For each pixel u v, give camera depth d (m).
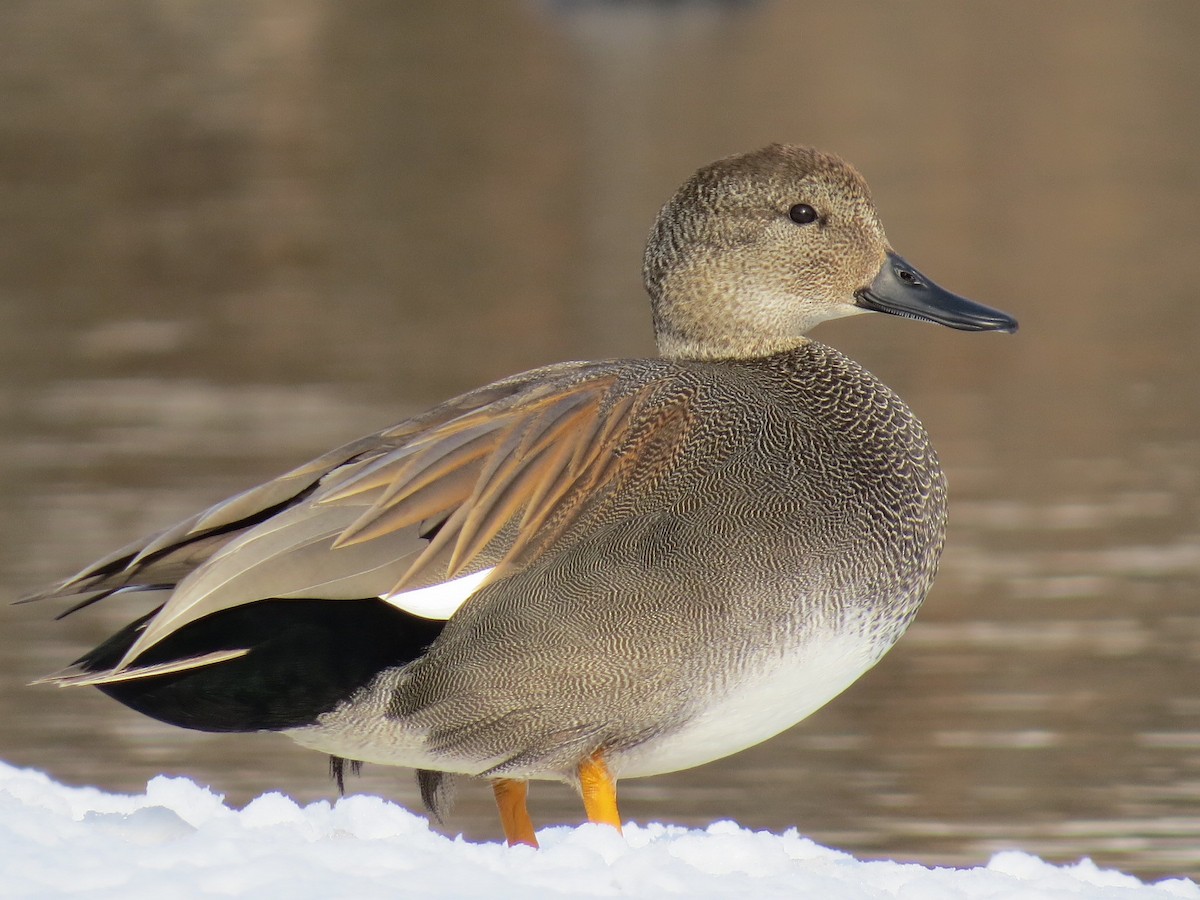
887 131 37.72
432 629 6.82
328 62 49.62
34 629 13.73
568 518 6.95
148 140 37.84
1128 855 9.93
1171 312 24.19
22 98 42.56
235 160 35.97
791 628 7.04
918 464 7.72
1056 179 32.88
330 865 5.59
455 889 5.44
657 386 7.30
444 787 7.54
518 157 36.03
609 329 23.12
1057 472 17.66
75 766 11.24
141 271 26.92
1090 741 11.51
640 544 6.96
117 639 6.66
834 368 7.99
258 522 7.13
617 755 7.04
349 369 21.44
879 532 7.35
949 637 13.66
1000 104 40.78
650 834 7.53
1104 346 22.61
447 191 33.00
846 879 6.19
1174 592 14.48
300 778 11.27
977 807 10.64
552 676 6.87
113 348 22.53
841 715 12.22
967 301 8.53
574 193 32.50
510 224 30.16
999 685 12.65
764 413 7.41
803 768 11.34
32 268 27.05
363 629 6.75
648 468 7.11
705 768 11.43
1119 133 37.22
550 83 45.81
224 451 18.09
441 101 43.19
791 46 51.50
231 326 23.64
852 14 58.00
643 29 55.97
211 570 6.52
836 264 8.38
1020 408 19.95
